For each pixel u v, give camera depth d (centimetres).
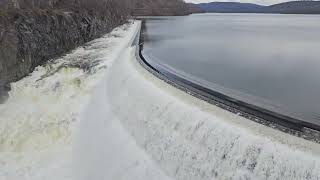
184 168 1959
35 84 3575
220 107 2184
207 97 2520
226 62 4488
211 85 3128
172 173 2011
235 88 3062
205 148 1916
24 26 4069
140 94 2678
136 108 2573
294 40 7531
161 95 2480
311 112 2378
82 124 2994
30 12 4400
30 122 3067
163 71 3666
